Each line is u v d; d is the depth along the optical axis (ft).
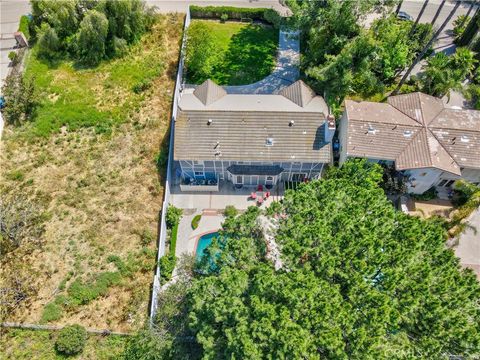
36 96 164.55
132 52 190.80
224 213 144.25
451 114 147.74
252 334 76.07
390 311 76.59
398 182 140.56
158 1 215.92
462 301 84.48
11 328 115.65
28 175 148.36
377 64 166.20
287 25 175.32
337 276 86.28
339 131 156.15
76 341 109.91
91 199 143.64
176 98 165.27
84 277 126.00
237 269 92.27
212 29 196.65
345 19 152.97
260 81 180.04
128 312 119.34
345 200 100.99
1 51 187.11
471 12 211.41
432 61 163.43
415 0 219.82
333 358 72.90
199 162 141.79
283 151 139.13
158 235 136.36
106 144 158.61
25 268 126.93
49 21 185.26
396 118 144.77
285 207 103.65
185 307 107.96
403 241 92.12
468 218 143.33
